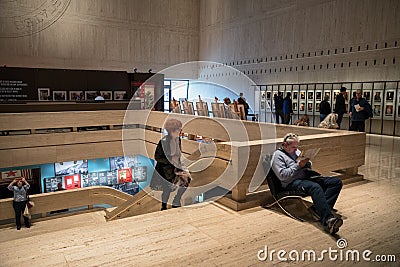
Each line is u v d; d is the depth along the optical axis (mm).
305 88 14688
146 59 19609
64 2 16844
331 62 13516
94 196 8625
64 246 3410
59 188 10234
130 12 18828
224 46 19453
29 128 9234
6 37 15680
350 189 5336
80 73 13977
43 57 16641
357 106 10664
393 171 6516
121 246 3410
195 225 3936
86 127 10234
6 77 12688
